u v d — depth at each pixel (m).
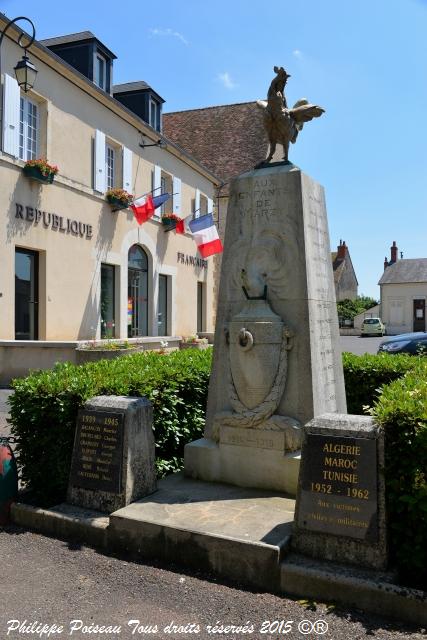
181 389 5.74
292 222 4.68
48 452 4.55
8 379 11.62
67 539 4.01
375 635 2.80
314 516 3.34
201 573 3.48
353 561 3.22
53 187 13.22
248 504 4.13
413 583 3.17
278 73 4.89
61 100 13.52
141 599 3.18
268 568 3.28
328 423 3.44
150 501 4.18
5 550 3.83
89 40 15.06
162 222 19.03
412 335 14.80
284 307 4.68
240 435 4.66
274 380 4.59
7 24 10.38
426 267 47.84
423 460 3.15
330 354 5.06
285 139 4.93
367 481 3.24
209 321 23.44
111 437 4.19
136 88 18.30
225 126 27.64
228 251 4.97
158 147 18.69
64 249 13.71
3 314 11.63
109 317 16.16
